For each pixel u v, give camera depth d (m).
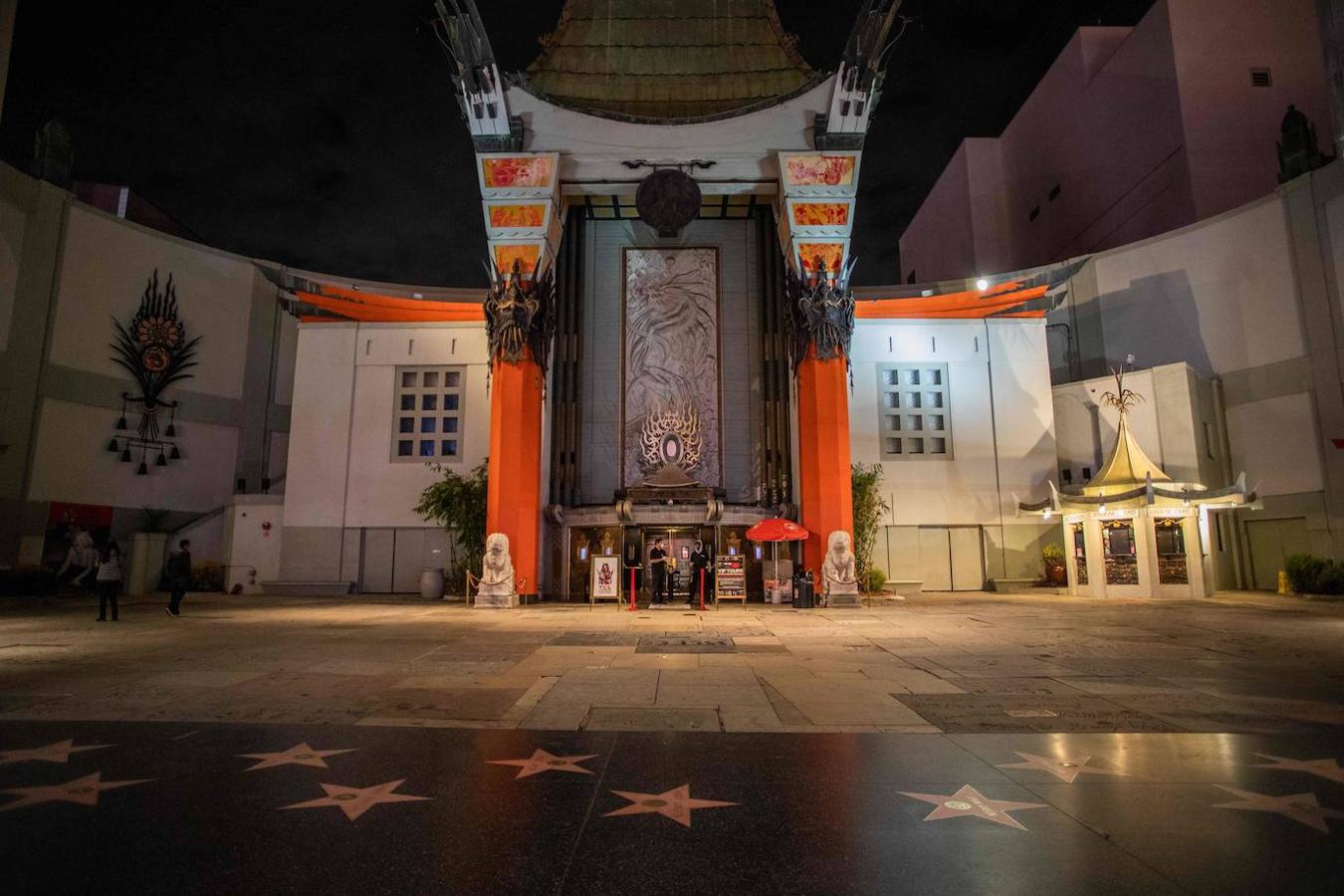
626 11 27.55
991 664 11.20
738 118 25.56
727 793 5.30
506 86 25.25
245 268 36.28
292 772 5.80
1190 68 35.09
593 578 22.70
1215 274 30.88
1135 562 25.67
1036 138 46.69
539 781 5.61
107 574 17.44
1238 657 11.86
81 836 4.43
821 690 9.17
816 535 23.73
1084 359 34.34
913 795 5.23
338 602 24.91
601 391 28.05
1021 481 29.62
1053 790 5.32
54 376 29.73
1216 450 29.67
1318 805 4.96
